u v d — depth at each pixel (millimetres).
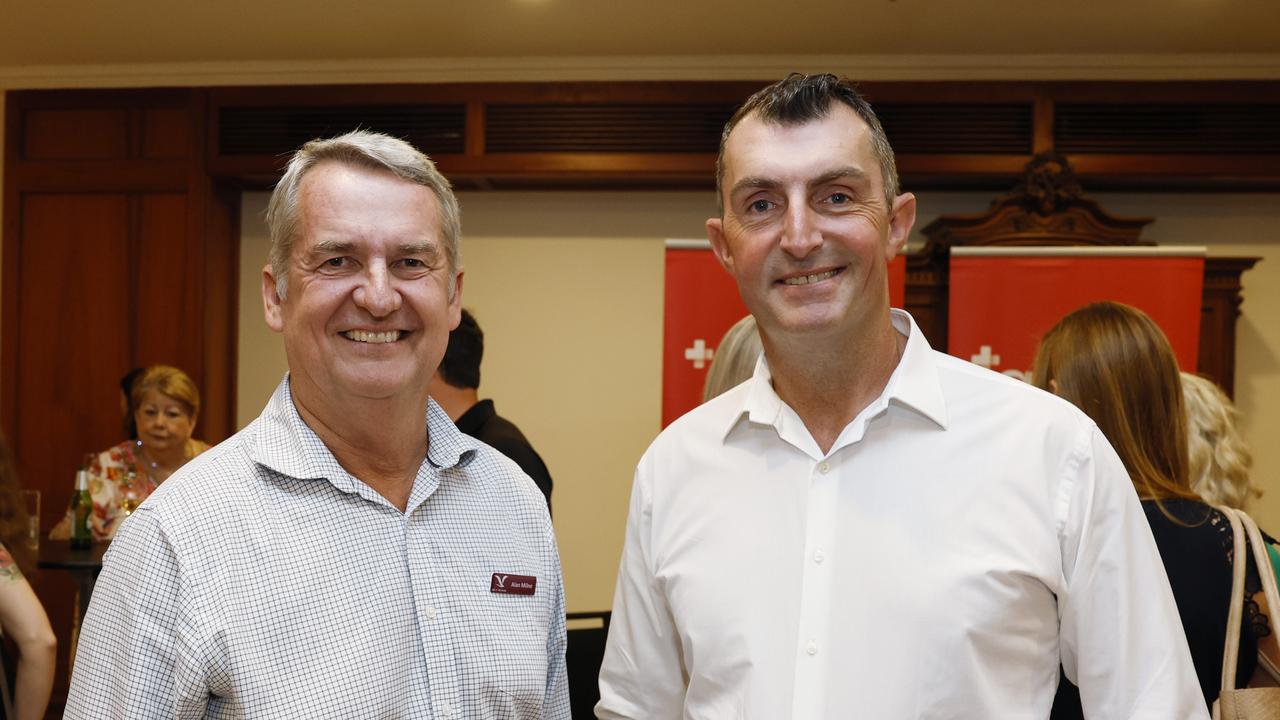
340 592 1243
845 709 1272
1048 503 1281
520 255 5449
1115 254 4566
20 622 2057
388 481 1358
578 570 5387
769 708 1304
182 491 1219
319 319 1247
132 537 1194
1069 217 4766
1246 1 4277
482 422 2688
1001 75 4941
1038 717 1266
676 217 5422
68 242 5125
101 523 3859
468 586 1350
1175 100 4863
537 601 1432
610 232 5438
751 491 1417
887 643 1273
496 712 1329
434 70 5059
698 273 4328
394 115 5055
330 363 1255
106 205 5109
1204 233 5270
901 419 1360
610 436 5414
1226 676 1511
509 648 1353
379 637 1251
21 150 5148
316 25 4602
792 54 4957
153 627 1149
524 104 5004
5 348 5109
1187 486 1718
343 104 5043
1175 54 4891
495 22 4559
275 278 1315
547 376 5434
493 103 5008
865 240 1265
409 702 1264
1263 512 5176
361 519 1292
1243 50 4832
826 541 1336
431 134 5043
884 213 1316
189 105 5086
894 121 4934
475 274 5457
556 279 5441
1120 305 1812
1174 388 1730
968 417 1345
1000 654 1261
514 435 2670
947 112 4926
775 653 1324
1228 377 4953
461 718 1289
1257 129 4855
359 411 1282
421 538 1333
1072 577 1271
